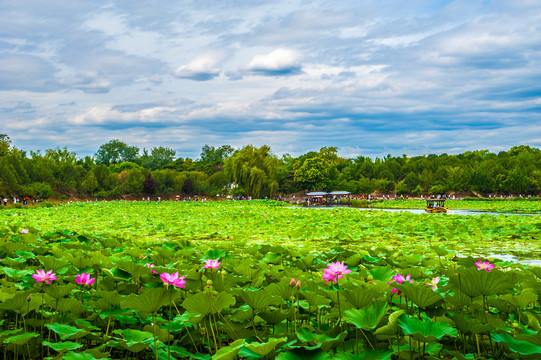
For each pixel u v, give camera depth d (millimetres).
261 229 15078
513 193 75688
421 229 14258
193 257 6301
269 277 5117
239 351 2773
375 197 82688
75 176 62875
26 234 7523
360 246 10680
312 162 80375
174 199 67875
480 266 4340
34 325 3734
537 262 8492
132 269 4445
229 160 65688
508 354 3008
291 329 3789
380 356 2678
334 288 3805
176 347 3365
